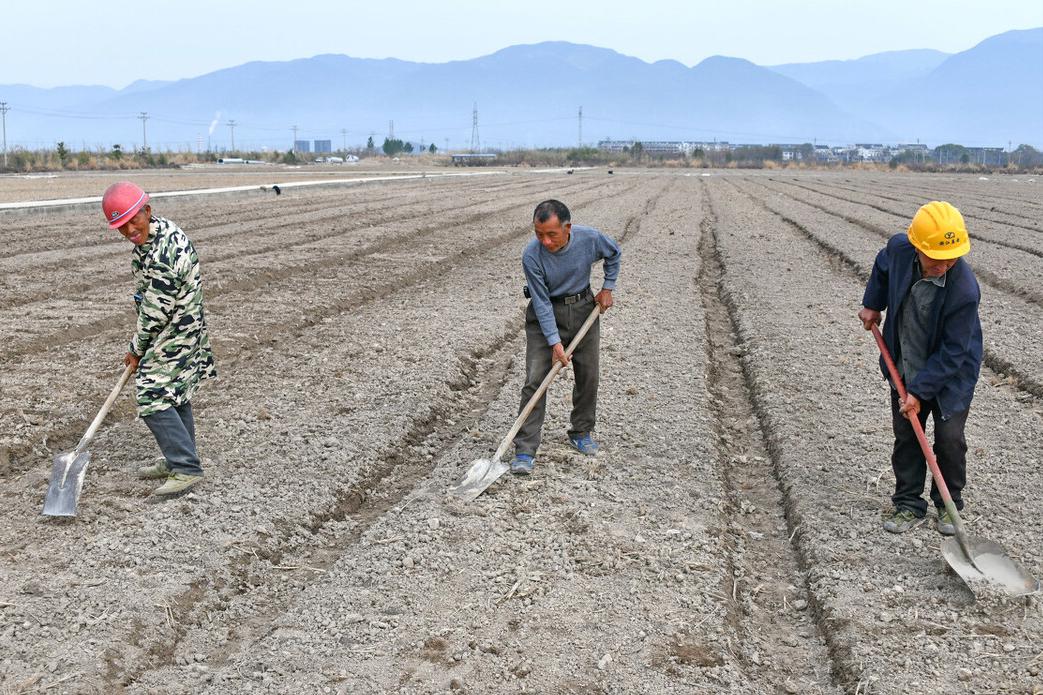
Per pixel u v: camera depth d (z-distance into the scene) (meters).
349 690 4.37
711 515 6.33
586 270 6.66
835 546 5.86
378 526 6.06
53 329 10.63
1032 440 7.75
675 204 32.59
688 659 4.67
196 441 7.40
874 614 5.09
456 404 8.96
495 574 5.43
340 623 4.92
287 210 26.05
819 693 4.62
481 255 18.36
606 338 11.06
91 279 13.88
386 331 11.30
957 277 5.47
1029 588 5.24
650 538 5.93
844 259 17.77
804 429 8.00
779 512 6.76
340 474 6.83
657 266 16.95
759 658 4.89
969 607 5.14
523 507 6.30
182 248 6.09
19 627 4.75
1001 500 6.49
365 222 22.70
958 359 5.49
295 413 8.12
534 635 4.84
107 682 4.45
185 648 4.83
